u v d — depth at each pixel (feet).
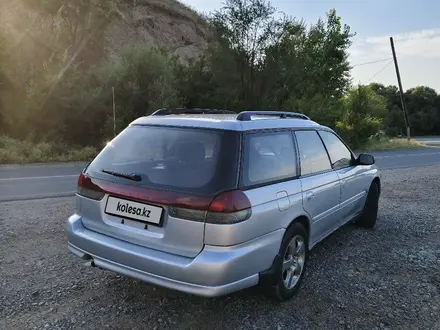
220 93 78.23
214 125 11.26
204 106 79.30
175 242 10.17
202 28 130.21
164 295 12.47
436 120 222.07
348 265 15.43
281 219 11.50
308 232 13.56
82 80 70.33
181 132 11.48
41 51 73.20
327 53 90.74
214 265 9.60
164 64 73.15
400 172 44.70
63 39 82.89
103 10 88.48
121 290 12.72
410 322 11.37
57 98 65.36
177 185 10.44
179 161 10.91
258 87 80.94
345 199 16.69
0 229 18.49
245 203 10.14
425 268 15.29
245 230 10.11
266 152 11.76
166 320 11.05
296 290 12.76
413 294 13.10
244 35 78.74
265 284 11.29
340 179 15.90
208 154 10.69
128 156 11.83
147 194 10.60
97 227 11.71
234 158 10.52
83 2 84.89
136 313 11.36
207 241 9.82
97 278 13.55
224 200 9.85
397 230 20.30
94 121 69.36
